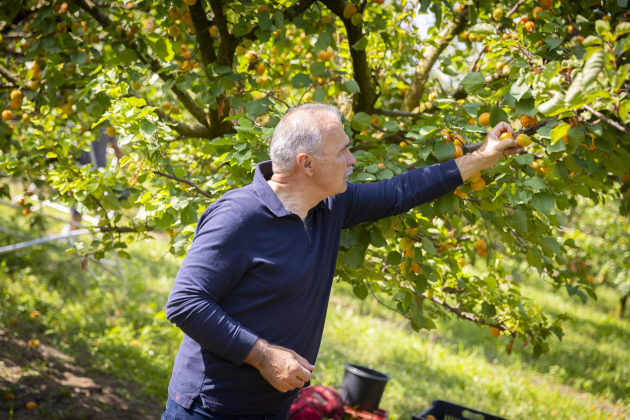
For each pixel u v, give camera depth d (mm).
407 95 3316
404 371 5676
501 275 2977
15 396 3383
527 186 1832
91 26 3047
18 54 3271
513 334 2732
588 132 1783
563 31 2080
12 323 4430
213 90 2412
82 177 2781
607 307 12867
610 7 2092
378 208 1852
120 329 5031
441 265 2883
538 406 5270
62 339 4547
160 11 2688
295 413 3139
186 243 2256
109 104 2537
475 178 1896
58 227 8469
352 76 3000
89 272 6641
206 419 1556
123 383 4098
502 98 1925
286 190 1635
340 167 1602
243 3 2422
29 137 3256
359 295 2396
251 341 1441
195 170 3109
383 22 2666
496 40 1910
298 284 1549
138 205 2723
